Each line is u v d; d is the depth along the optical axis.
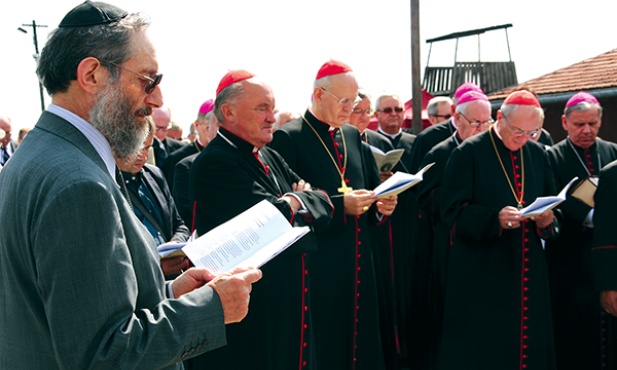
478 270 3.99
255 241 2.16
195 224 3.12
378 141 5.88
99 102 1.54
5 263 1.47
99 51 1.52
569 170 4.80
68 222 1.35
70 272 1.35
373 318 3.88
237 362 3.07
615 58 12.77
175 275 3.34
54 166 1.42
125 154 1.61
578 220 4.29
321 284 3.67
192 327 1.51
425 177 4.82
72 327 1.35
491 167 4.09
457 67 19.19
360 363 3.79
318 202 3.24
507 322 3.94
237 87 3.14
